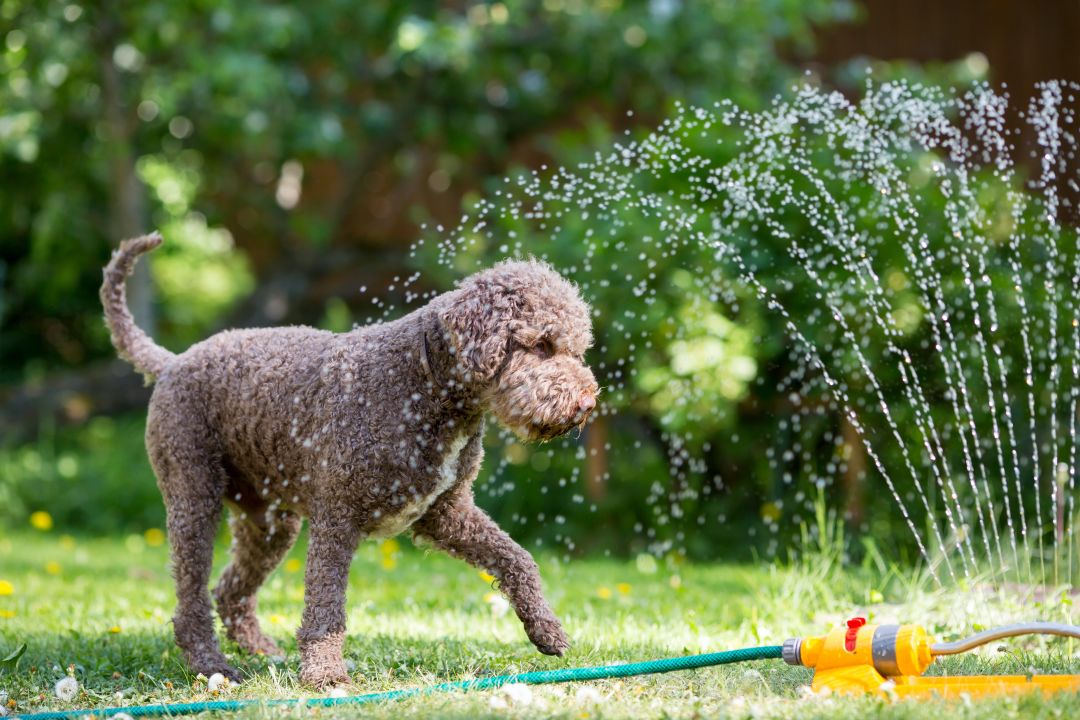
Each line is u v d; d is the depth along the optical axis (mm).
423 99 14797
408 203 16734
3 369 18281
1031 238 9609
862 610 7070
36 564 10391
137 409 16281
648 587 8625
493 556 5535
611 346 10070
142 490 14008
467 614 7434
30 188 16312
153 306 15375
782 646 4785
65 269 16406
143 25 12625
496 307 5184
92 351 18719
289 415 5504
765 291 8945
